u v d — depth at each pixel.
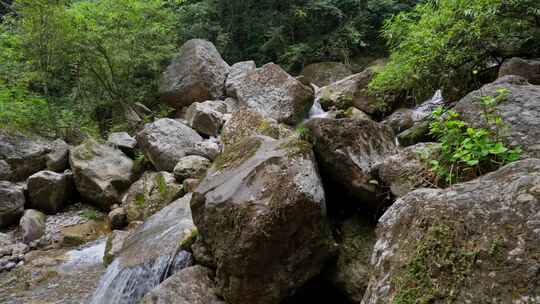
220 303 3.05
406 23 5.27
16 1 8.39
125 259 4.11
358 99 8.08
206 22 12.80
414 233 1.63
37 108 8.27
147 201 6.44
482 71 4.99
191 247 3.67
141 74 10.73
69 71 9.64
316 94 9.24
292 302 3.13
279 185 2.85
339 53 12.94
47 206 6.73
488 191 1.56
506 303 1.24
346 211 3.48
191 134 7.54
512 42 4.75
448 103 5.14
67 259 5.39
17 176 7.20
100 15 9.05
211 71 10.02
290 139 3.36
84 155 7.09
